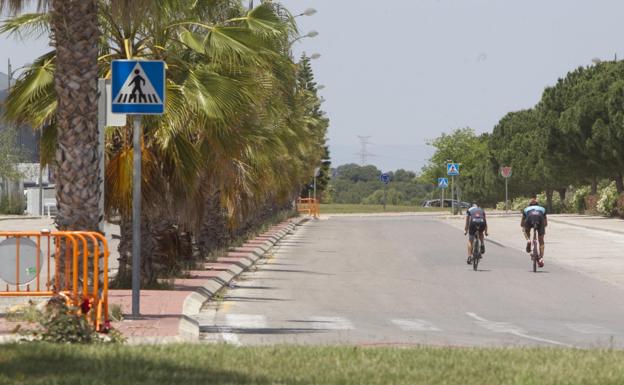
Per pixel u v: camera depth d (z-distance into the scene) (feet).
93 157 106.73
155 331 99.60
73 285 97.60
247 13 158.61
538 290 167.94
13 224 387.55
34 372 67.56
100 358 73.61
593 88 424.87
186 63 147.64
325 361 75.00
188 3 149.07
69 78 105.50
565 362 76.43
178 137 148.36
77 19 104.99
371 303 146.10
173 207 153.99
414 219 485.97
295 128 277.85
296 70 185.16
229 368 70.90
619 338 108.58
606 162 419.33
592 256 243.40
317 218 536.83
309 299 151.02
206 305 140.77
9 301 131.85
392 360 76.28
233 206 229.86
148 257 152.46
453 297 155.74
